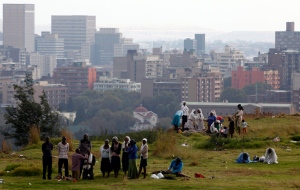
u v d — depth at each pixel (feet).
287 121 508.53
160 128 466.29
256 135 445.78
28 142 460.14
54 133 497.05
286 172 323.16
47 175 311.27
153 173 312.71
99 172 325.21
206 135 442.50
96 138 455.63
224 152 391.45
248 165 346.54
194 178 305.53
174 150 381.40
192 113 456.86
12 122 492.95
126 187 284.00
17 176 313.32
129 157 305.53
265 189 278.46
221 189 278.67
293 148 405.39
